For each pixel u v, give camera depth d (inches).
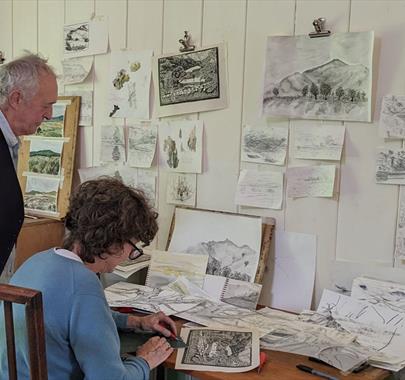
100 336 44.4
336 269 65.4
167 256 74.3
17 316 44.8
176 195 78.5
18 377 45.1
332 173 64.8
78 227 48.2
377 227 62.6
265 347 54.1
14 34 99.3
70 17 90.6
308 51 65.4
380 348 54.6
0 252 58.9
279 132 68.6
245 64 70.9
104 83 86.7
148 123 81.3
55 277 45.5
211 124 74.5
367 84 61.7
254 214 71.6
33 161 95.0
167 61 78.1
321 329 58.8
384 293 60.8
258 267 68.9
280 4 67.5
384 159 61.4
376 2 60.8
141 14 81.1
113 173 85.9
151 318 57.8
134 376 46.3
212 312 63.2
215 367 49.9
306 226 67.4
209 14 73.7
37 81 60.6
